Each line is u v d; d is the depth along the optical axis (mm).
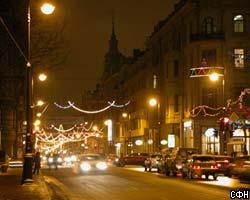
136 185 36406
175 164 47938
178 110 80938
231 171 41000
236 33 71938
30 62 32969
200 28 73000
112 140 148250
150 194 29125
